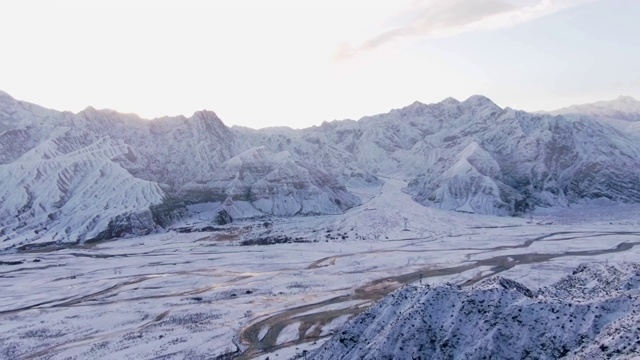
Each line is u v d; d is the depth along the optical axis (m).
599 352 40.59
